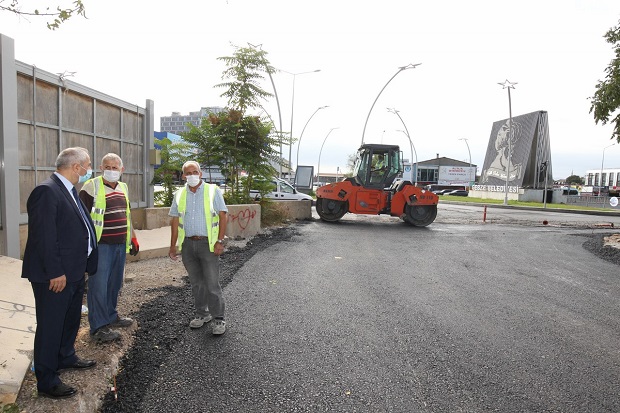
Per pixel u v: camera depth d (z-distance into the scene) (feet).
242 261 28.40
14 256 21.53
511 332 17.39
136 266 25.18
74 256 11.09
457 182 222.89
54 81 25.20
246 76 44.98
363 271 27.17
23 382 11.23
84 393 11.10
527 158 132.77
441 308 20.17
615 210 105.91
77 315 12.00
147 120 37.09
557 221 69.41
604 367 14.44
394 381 13.03
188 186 16.10
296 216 57.67
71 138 27.32
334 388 12.50
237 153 44.16
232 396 11.87
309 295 21.44
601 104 39.91
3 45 20.80
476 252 36.27
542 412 11.62
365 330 17.03
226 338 15.72
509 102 108.88
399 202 54.60
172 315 17.63
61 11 13.52
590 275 28.68
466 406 11.79
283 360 14.14
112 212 14.52
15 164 21.62
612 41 40.09
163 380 12.57
